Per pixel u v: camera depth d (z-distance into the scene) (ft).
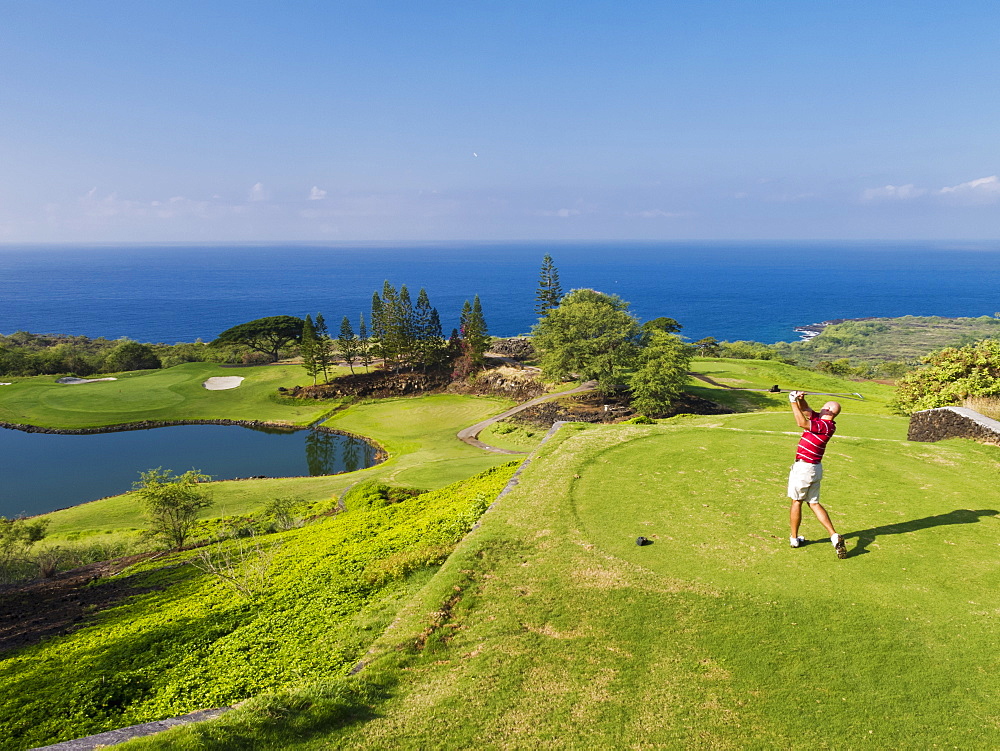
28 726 35.06
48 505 176.24
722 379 259.19
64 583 90.17
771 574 31.91
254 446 242.78
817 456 32.50
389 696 24.70
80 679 41.65
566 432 72.49
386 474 143.54
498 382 296.51
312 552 69.56
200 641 44.52
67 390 304.71
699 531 38.78
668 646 26.53
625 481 50.52
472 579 35.58
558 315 255.09
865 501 40.42
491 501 60.23
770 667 24.30
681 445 59.88
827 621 27.04
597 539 39.17
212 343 386.93
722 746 20.16
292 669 33.78
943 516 36.76
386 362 333.01
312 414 282.56
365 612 40.93
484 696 23.95
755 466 50.93
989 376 96.68
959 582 29.12
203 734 21.43
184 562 91.61
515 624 29.81
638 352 234.17
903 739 19.80
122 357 376.89
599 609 30.32
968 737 19.63
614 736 21.04
